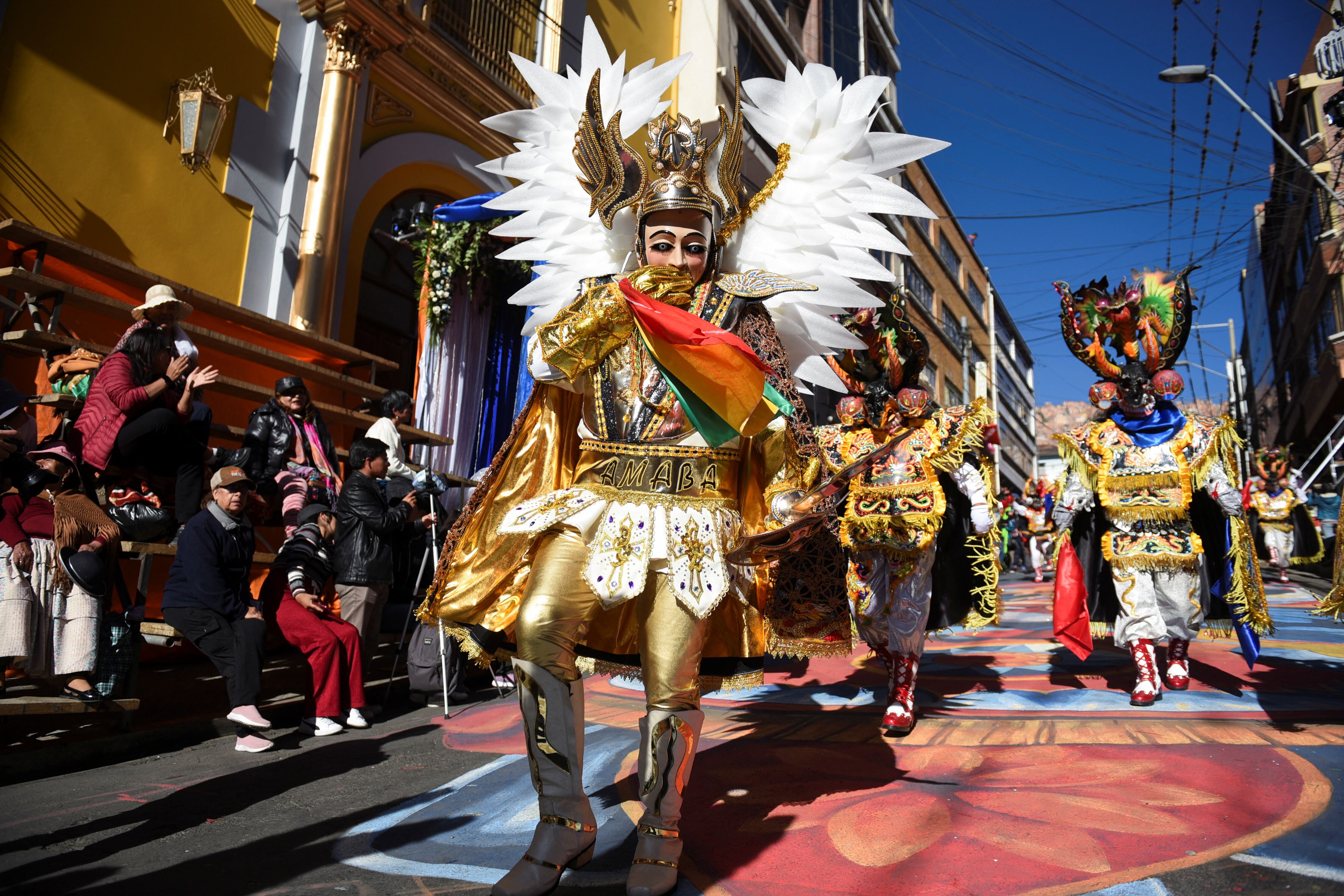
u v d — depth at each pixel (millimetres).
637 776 3029
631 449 2117
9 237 5359
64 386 5180
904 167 2373
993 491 4156
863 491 4020
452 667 4809
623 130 2512
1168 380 4387
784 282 2152
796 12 18938
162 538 4500
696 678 2059
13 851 2311
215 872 2152
